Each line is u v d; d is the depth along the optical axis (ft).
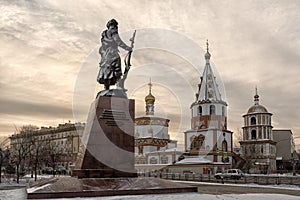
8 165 157.58
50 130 215.31
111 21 54.39
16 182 109.19
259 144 208.33
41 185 47.60
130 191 46.37
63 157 200.75
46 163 184.96
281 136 242.17
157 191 47.88
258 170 195.72
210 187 76.79
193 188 50.88
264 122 210.59
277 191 65.16
